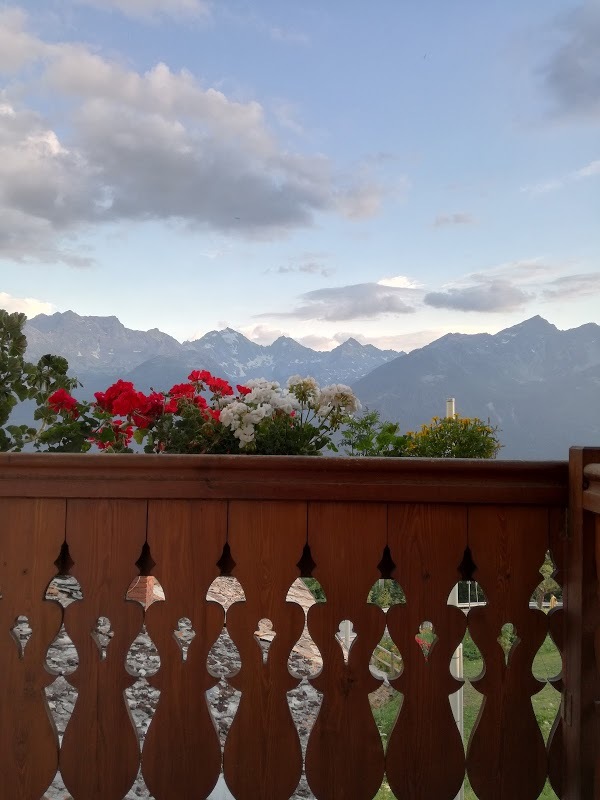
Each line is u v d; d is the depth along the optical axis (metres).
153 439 2.62
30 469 1.69
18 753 1.67
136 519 1.70
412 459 1.68
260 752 1.67
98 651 1.68
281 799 1.67
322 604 1.69
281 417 2.54
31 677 1.68
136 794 2.73
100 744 1.67
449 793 1.66
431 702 1.68
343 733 1.67
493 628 1.69
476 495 1.69
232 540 1.70
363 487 1.69
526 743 1.66
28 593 1.69
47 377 3.21
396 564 1.70
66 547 1.73
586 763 1.58
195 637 1.68
